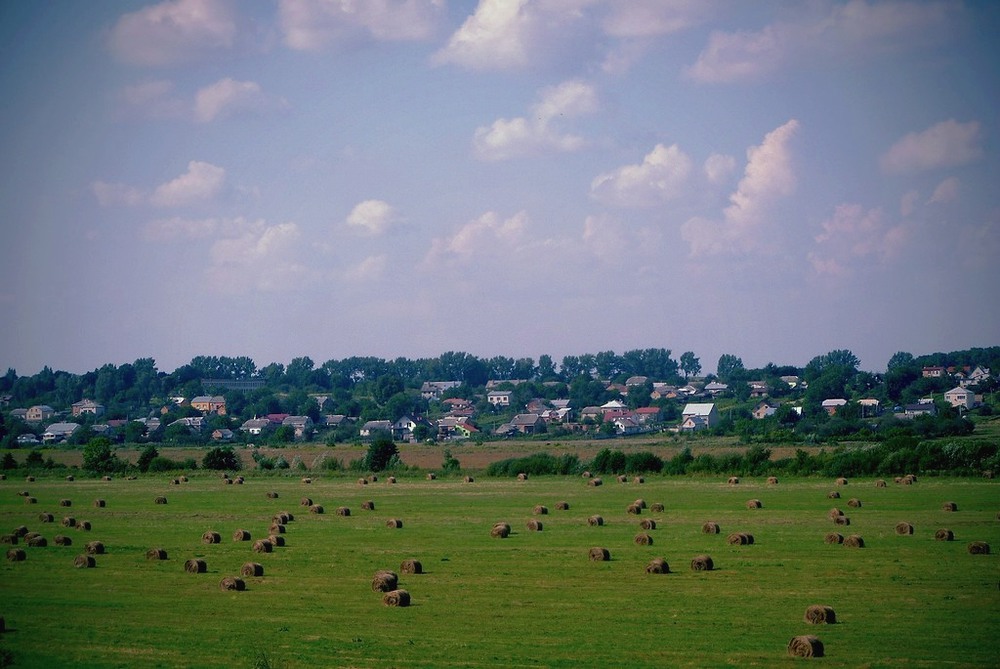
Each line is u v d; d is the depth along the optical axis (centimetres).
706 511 9338
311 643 4644
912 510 9031
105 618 5178
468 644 4588
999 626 4769
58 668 4322
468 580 6050
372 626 4947
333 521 9000
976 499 9812
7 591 5862
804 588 5675
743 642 4566
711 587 5753
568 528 8262
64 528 8750
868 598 5391
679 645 4525
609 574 6175
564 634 4750
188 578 6222
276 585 5972
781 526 8119
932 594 5453
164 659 4434
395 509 9975
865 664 4212
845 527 7981
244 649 4556
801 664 4225
